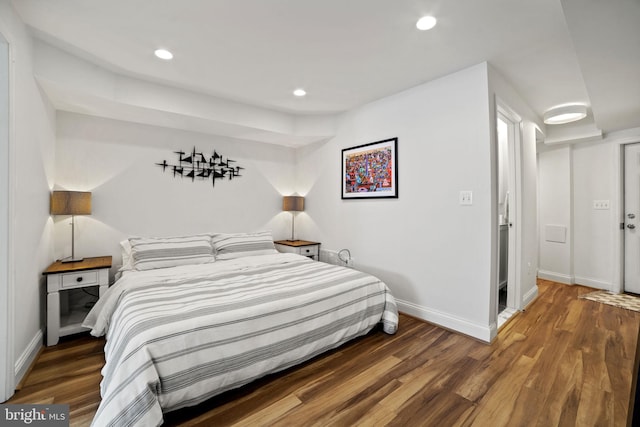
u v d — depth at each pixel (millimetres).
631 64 1885
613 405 1571
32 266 1959
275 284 2197
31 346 1938
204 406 1560
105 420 1195
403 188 2936
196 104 2916
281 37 1996
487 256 2320
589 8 1328
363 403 1592
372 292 2422
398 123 2973
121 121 2957
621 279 3730
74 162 2693
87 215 2766
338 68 2447
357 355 2113
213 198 3598
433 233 2689
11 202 1591
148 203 3115
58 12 1699
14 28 1634
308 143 4113
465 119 2445
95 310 2219
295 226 4395
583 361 2025
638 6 1299
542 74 2533
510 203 3096
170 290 2020
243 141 3861
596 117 3119
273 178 4172
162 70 2449
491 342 2309
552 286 3982
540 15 1744
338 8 1693
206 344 1521
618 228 3721
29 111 1872
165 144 3234
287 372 1890
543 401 1608
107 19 1780
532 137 3406
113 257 2896
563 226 4172
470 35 1961
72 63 2162
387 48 2135
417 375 1858
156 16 1761
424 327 2611
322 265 2848
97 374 1824
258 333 1716
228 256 3172
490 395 1660
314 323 1990
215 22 1826
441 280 2637
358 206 3426
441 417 1485
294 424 1437
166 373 1379
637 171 3652
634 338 2391
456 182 2514
